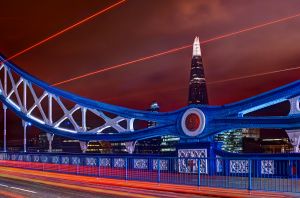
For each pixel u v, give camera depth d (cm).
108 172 2534
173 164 2342
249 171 1579
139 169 2558
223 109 2172
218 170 2138
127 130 2852
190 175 1948
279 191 1520
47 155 3553
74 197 1513
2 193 1669
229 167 2088
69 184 2069
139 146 17450
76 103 3397
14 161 4141
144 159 2547
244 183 1784
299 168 1797
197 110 2277
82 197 1510
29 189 1831
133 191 1695
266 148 18288
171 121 2439
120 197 1488
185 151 2295
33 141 15675
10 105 4372
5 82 4575
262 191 1541
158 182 1956
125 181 2106
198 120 2259
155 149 17412
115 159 2783
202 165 2188
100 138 3009
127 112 2869
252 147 18775
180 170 2292
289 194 1446
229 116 2141
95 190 1759
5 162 4212
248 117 2059
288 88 1931
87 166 2853
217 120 2186
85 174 2544
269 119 1966
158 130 2517
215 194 1476
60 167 2966
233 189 1623
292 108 1908
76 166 2834
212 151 2191
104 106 3077
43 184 2081
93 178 2358
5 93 4544
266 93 2019
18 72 4300
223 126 2152
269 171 1912
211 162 2152
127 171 2338
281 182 1758
